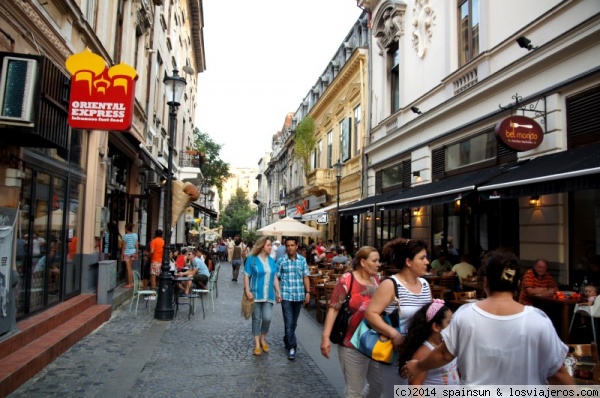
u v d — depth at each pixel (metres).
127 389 5.02
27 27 5.98
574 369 3.70
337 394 5.04
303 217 24.73
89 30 8.70
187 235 32.44
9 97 5.02
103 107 6.37
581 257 8.21
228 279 19.42
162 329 8.27
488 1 11.21
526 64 9.39
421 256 3.40
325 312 9.32
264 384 5.35
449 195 9.81
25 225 6.32
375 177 19.56
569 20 8.46
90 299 8.88
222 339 7.69
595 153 6.99
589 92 8.04
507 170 9.23
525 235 9.52
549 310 7.70
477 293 9.34
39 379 5.27
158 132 18.83
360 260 3.99
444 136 13.15
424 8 14.75
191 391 5.06
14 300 5.64
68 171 8.08
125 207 13.86
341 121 25.36
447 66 13.20
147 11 14.54
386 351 3.26
